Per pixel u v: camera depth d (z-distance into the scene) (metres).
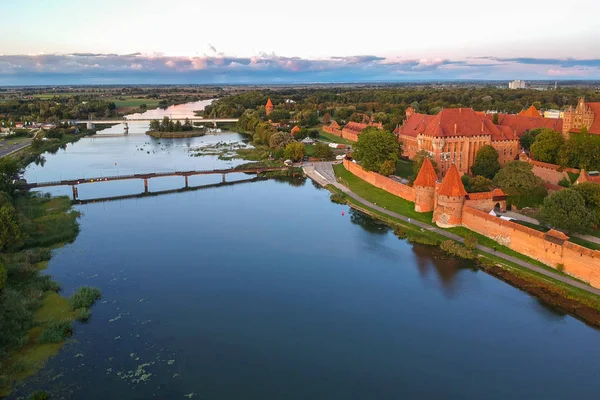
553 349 63.66
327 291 80.31
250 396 54.06
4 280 69.50
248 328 68.44
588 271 77.00
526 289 78.81
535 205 112.31
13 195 130.75
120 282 82.50
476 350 63.56
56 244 100.56
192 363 60.00
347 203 134.62
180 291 79.62
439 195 107.31
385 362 60.91
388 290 80.62
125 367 58.88
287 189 154.62
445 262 91.00
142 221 118.69
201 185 160.25
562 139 136.12
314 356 61.97
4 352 60.00
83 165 191.12
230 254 96.38
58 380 56.03
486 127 157.12
